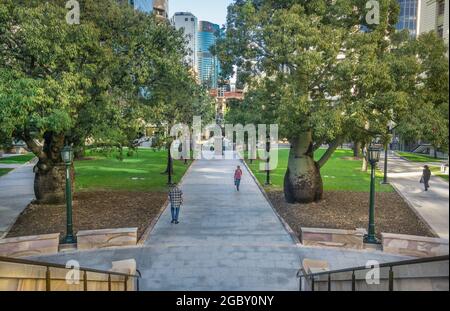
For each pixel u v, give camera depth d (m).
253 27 16.59
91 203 19.38
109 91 17.97
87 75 16.30
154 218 16.64
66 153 12.88
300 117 15.55
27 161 40.09
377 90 15.04
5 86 13.21
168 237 13.91
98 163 38.31
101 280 8.67
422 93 15.05
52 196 18.69
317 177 19.55
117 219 16.41
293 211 17.84
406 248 11.95
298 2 17.42
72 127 16.91
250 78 18.25
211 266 11.11
